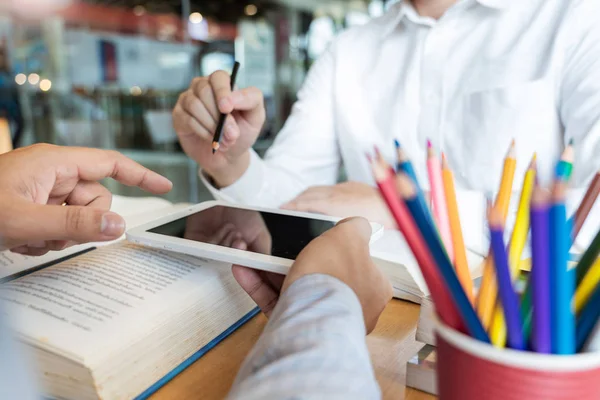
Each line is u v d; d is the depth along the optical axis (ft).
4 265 1.34
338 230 1.06
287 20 12.42
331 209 2.04
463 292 0.58
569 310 0.53
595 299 0.58
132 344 0.91
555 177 0.51
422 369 0.94
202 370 1.03
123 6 12.84
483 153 2.65
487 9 2.72
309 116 3.17
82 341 0.89
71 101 13.26
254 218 1.54
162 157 12.18
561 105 2.55
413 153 2.82
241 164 2.40
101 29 12.98
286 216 1.57
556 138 2.58
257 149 5.64
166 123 12.33
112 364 0.87
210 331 1.13
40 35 12.91
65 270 1.23
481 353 0.58
